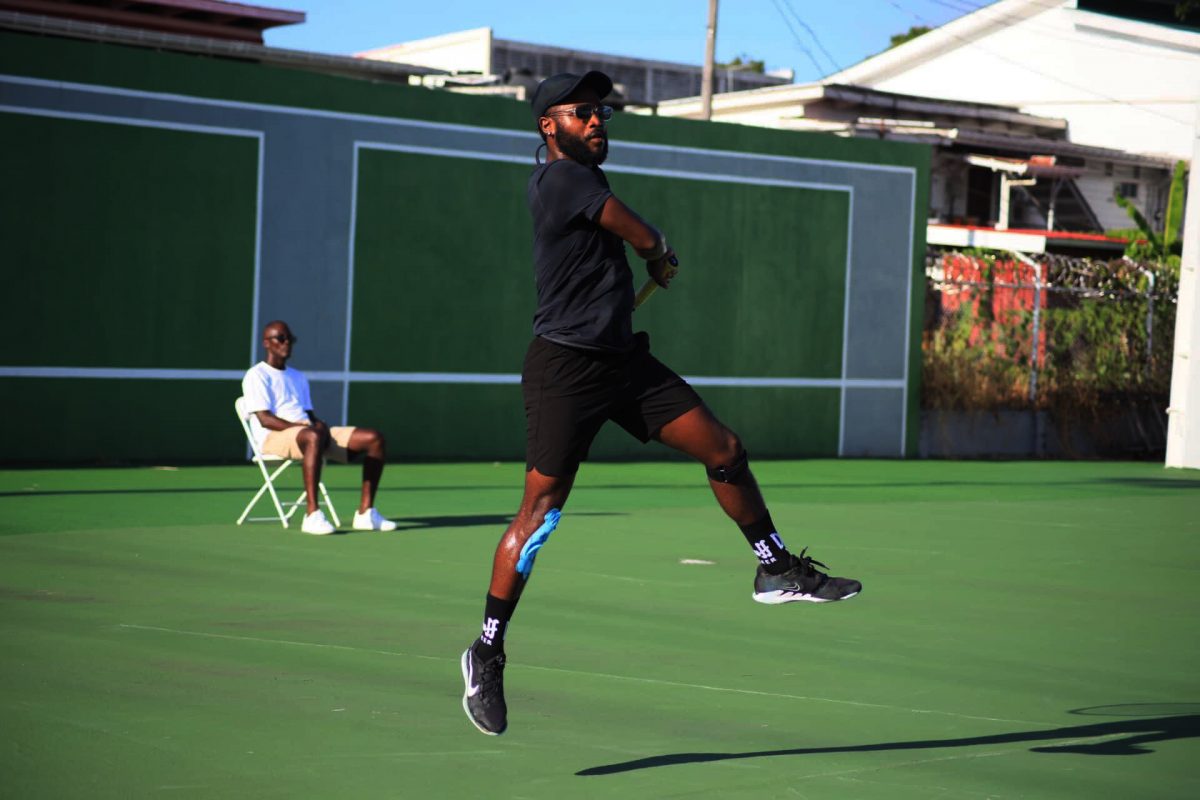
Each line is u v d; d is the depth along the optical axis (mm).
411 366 19219
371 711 6008
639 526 12852
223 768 5137
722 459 5414
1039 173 36531
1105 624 8633
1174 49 41000
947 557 11438
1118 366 25359
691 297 21516
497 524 12641
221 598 8633
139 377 17359
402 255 19094
